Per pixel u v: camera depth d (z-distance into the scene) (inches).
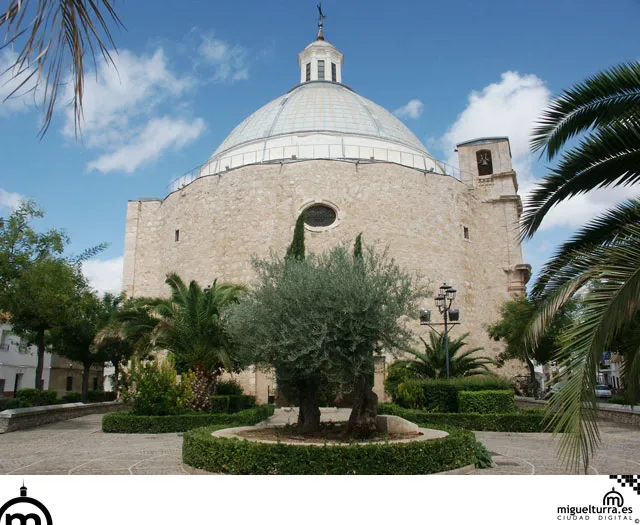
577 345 225.1
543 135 365.4
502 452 500.1
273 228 1289.4
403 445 342.6
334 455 331.6
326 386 502.3
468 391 738.2
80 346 1183.6
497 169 1545.3
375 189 1309.1
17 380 1679.4
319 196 1300.4
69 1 138.7
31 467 421.4
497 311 1409.9
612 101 343.9
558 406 217.5
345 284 434.9
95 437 641.6
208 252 1332.4
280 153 1542.8
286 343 434.0
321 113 1689.2
